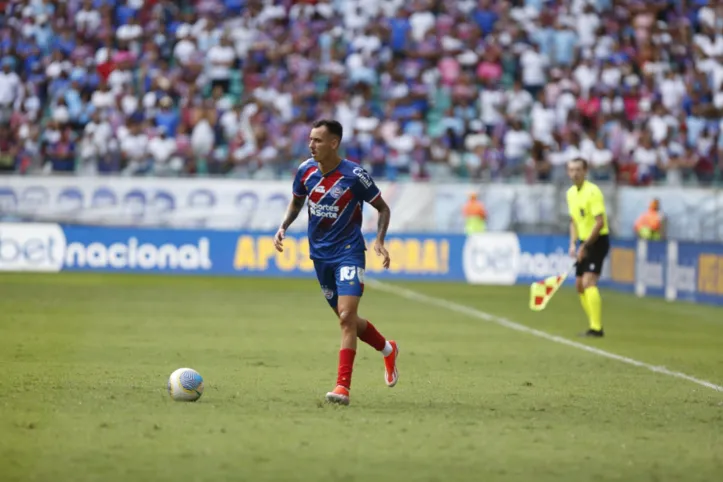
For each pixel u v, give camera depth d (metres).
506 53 113.81
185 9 116.25
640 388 36.56
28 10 111.88
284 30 113.88
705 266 78.81
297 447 24.30
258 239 96.81
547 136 106.06
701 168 100.81
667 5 120.69
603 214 54.78
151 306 66.31
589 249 55.41
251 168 97.81
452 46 112.88
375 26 112.00
